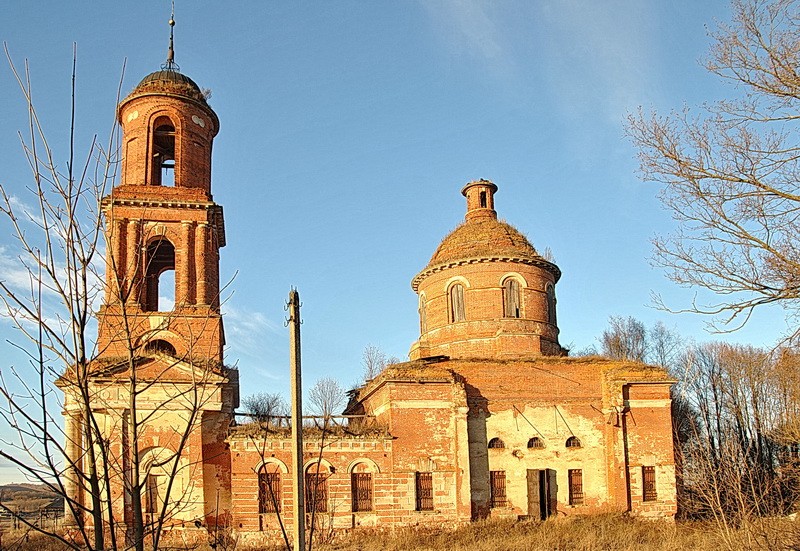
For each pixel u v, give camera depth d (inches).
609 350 2682.1
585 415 1475.1
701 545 964.0
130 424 336.5
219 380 1278.3
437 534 1288.1
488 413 1435.8
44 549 964.0
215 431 1332.4
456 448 1376.7
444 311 1660.9
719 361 2094.0
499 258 1624.0
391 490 1336.1
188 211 1438.2
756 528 730.2
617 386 1450.5
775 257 527.8
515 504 1397.6
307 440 1321.4
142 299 1365.7
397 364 1434.5
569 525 1312.7
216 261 1502.2
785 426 1078.4
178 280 1397.6
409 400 1385.3
